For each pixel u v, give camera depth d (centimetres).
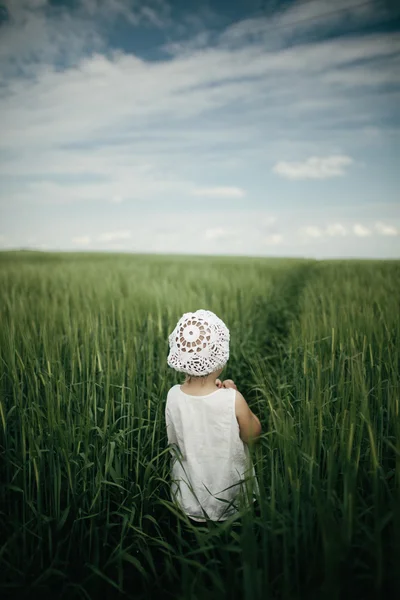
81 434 240
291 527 182
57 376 281
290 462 197
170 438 213
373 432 222
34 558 210
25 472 229
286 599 157
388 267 1117
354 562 169
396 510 164
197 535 183
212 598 167
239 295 691
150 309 495
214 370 197
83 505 227
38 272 989
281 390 314
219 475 198
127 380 294
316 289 707
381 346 317
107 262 1658
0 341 340
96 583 201
